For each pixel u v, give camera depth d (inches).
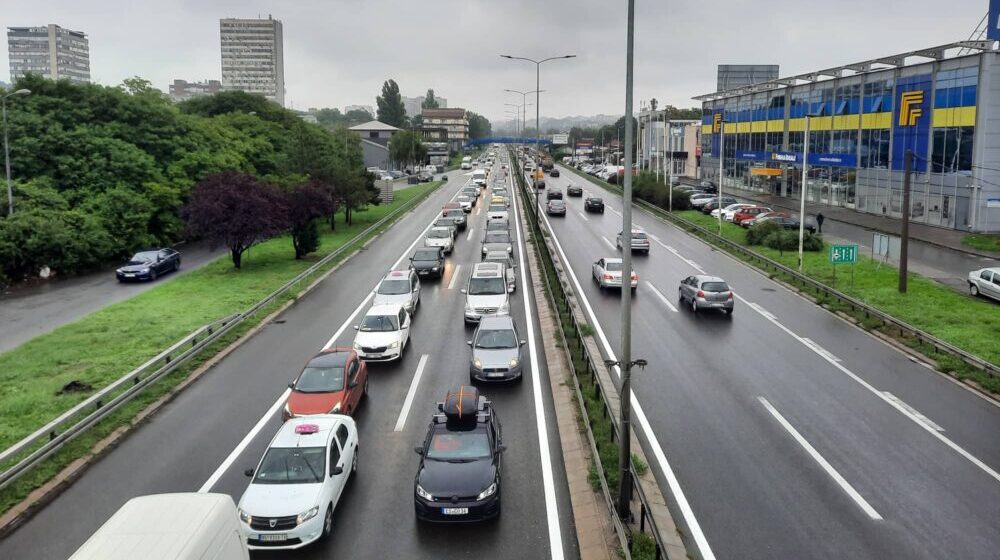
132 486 587.8
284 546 486.9
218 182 1503.4
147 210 1742.1
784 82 2778.1
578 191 3129.9
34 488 576.7
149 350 927.0
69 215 1566.2
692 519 528.7
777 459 628.1
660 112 4569.4
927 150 2065.7
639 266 1562.5
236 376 856.9
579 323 1057.5
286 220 1553.9
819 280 1348.4
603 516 523.2
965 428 698.2
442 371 872.3
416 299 1201.4
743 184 3361.2
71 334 1002.1
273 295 1202.0
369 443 667.4
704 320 1107.9
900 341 979.9
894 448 651.5
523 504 552.4
